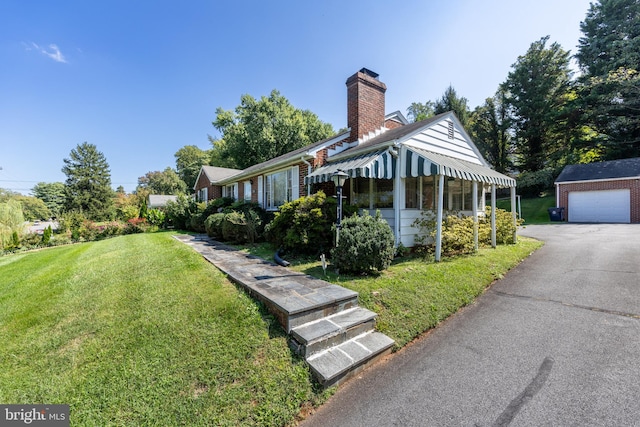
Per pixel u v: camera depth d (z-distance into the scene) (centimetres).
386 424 287
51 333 439
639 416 273
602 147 2686
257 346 392
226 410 302
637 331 429
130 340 404
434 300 556
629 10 2623
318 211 880
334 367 361
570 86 2927
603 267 745
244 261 804
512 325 476
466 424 279
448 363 385
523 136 3203
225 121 3941
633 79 2236
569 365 360
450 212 1125
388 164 905
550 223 2144
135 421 285
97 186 5147
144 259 844
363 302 524
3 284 753
